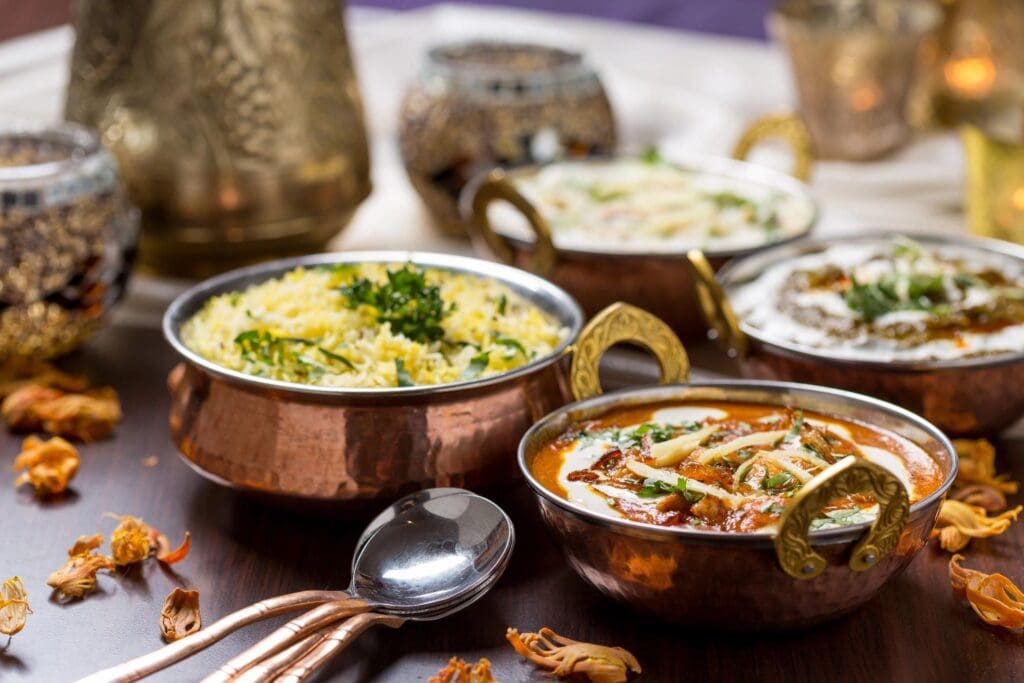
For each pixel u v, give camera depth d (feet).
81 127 3.57
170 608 2.66
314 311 2.92
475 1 6.70
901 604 2.68
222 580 2.74
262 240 3.58
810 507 2.42
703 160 3.83
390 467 2.72
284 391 2.71
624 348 3.42
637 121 4.58
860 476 2.42
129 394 3.26
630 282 3.30
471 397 2.74
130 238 3.38
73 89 3.59
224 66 3.46
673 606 2.52
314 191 3.58
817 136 4.33
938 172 4.17
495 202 3.67
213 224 3.53
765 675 2.54
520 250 3.38
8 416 3.13
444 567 2.64
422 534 2.67
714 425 2.71
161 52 3.46
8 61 4.42
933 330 3.00
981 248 3.26
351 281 3.05
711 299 3.04
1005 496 2.93
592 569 2.56
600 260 3.29
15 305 3.23
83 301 3.30
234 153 3.50
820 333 3.03
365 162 3.71
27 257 3.21
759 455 2.58
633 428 2.72
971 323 3.01
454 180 3.85
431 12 5.62
